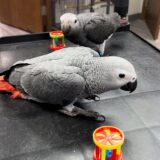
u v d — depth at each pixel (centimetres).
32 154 92
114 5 200
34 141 97
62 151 93
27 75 106
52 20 232
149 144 96
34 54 157
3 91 119
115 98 121
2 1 254
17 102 116
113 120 107
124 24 190
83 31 154
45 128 103
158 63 150
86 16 157
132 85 99
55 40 160
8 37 168
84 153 93
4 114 110
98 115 107
